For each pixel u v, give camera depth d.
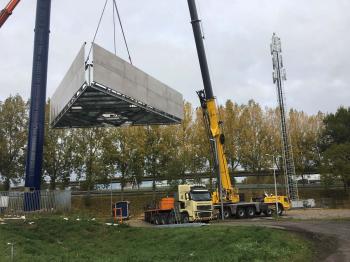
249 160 65.94
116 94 25.08
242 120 67.31
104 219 33.59
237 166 67.00
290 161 62.56
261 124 68.38
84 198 55.94
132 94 26.45
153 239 24.17
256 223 31.61
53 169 57.12
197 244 21.27
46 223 28.20
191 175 61.31
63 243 23.52
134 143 57.00
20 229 25.89
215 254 17.91
